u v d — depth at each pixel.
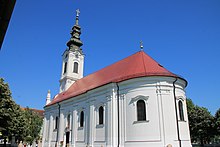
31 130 59.72
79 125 35.38
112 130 27.59
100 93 31.84
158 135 24.58
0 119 34.44
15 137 46.31
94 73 42.84
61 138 39.88
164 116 25.25
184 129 26.16
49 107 48.06
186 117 27.59
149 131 24.92
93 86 35.84
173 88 27.28
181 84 28.58
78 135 34.88
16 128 43.06
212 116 48.28
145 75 27.00
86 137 32.41
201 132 47.66
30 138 57.72
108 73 36.72
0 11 4.07
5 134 39.56
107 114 29.19
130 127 26.20
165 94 26.33
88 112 33.53
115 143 27.00
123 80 28.47
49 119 46.84
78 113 36.59
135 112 26.38
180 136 25.27
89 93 34.19
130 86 27.86
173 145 24.22
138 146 24.89
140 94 26.73
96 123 30.95
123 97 28.23
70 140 36.66
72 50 54.16
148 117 25.52
